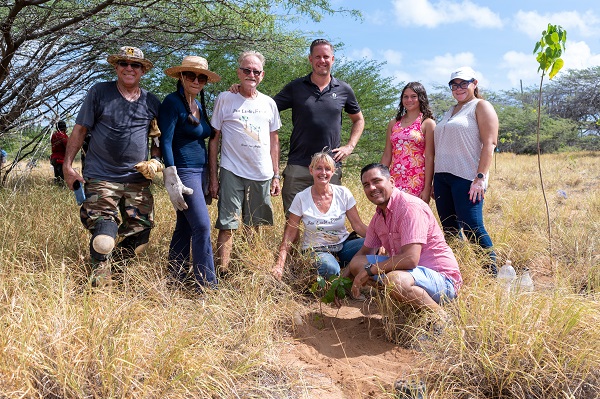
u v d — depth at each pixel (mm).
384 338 3941
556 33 5484
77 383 2664
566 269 5098
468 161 4902
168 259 4699
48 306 3205
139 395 2691
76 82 8406
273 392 3080
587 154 24625
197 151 4484
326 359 3627
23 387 2570
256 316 3744
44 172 10352
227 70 10969
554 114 39125
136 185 4379
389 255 4293
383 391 3107
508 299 3543
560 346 3107
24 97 6785
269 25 8273
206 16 7469
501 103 38594
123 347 2918
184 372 2867
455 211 5105
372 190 4055
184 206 4270
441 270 4066
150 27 7426
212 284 4379
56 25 6914
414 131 5199
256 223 4945
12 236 4750
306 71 11875
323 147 5164
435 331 3660
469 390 3051
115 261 4469
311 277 4727
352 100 5398
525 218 6895
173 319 3463
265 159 4793
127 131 4211
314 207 4945
